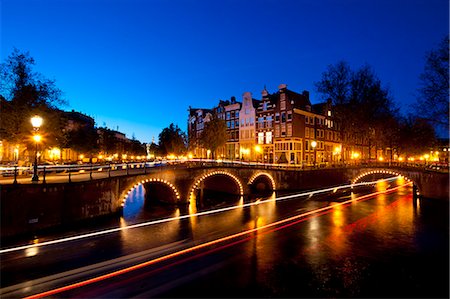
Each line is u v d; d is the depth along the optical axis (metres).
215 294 11.14
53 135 26.52
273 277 12.68
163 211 26.48
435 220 22.61
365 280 12.50
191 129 75.44
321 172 39.41
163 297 10.90
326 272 13.25
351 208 27.22
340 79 41.84
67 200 18.77
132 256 14.91
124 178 23.47
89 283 11.88
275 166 40.78
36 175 18.11
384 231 19.78
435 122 27.88
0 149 42.66
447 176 29.88
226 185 37.94
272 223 21.92
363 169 39.12
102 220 21.39
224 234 19.05
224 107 60.69
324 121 56.81
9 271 12.80
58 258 14.31
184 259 14.61
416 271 13.43
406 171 33.25
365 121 41.66
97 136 53.69
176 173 28.27
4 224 15.50
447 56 26.34
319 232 19.50
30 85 24.56
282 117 49.75
